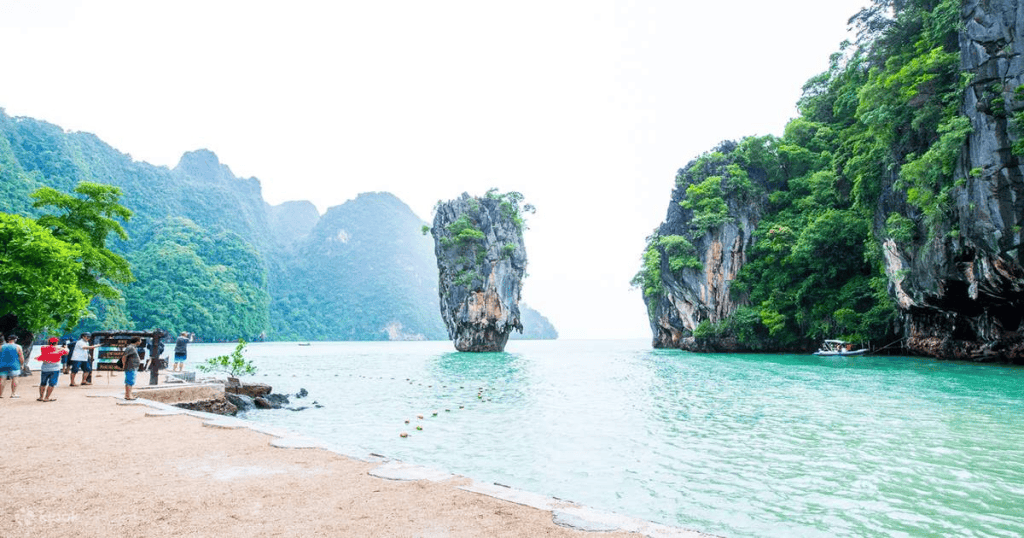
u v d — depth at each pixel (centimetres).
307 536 407
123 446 752
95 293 2448
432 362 4822
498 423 1527
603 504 820
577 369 3622
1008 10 2834
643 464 1051
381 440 1305
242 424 931
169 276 13100
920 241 3491
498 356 5903
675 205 6500
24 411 1109
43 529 420
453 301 6988
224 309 13412
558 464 1059
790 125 5862
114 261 2480
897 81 3450
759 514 770
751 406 1752
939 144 3103
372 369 3944
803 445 1177
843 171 4600
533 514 465
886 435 1252
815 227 4688
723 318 5647
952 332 3659
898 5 3891
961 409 1586
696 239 5909
